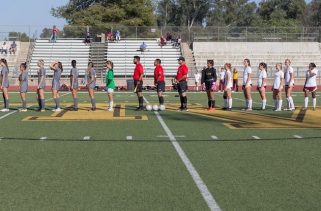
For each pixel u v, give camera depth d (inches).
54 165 328.5
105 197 250.7
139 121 598.2
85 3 2763.3
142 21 2662.4
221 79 1416.1
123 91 1491.1
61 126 546.6
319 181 282.8
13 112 722.8
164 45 1994.3
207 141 434.6
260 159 349.1
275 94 766.5
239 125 557.6
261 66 780.0
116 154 368.5
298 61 1999.3
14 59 1904.5
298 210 228.2
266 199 246.1
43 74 732.0
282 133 490.0
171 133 485.7
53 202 242.1
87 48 1966.0
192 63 1930.4
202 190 263.6
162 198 248.5
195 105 886.4
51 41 1994.3
